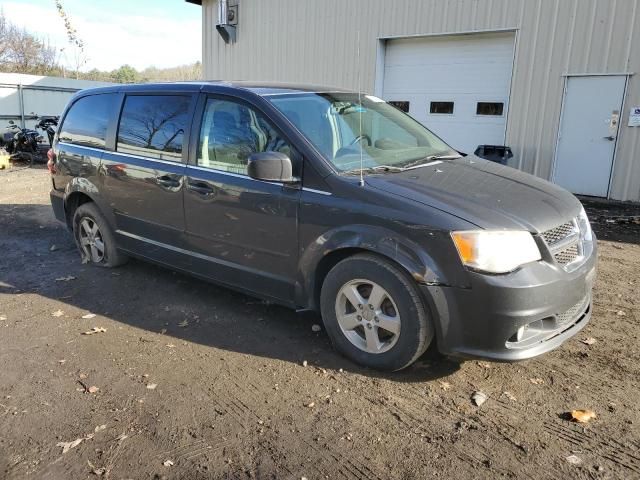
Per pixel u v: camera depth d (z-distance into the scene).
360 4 11.96
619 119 9.27
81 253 5.72
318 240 3.48
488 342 2.98
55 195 5.82
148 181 4.59
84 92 5.56
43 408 3.08
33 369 3.52
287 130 3.69
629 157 9.28
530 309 2.93
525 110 10.20
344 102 4.34
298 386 3.28
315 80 13.02
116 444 2.75
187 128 4.32
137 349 3.79
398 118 4.64
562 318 3.21
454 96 11.24
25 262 5.80
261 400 3.13
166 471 2.56
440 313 3.05
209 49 15.01
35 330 4.11
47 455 2.68
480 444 2.72
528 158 10.33
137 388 3.27
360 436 2.80
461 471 2.53
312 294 3.66
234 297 4.72
